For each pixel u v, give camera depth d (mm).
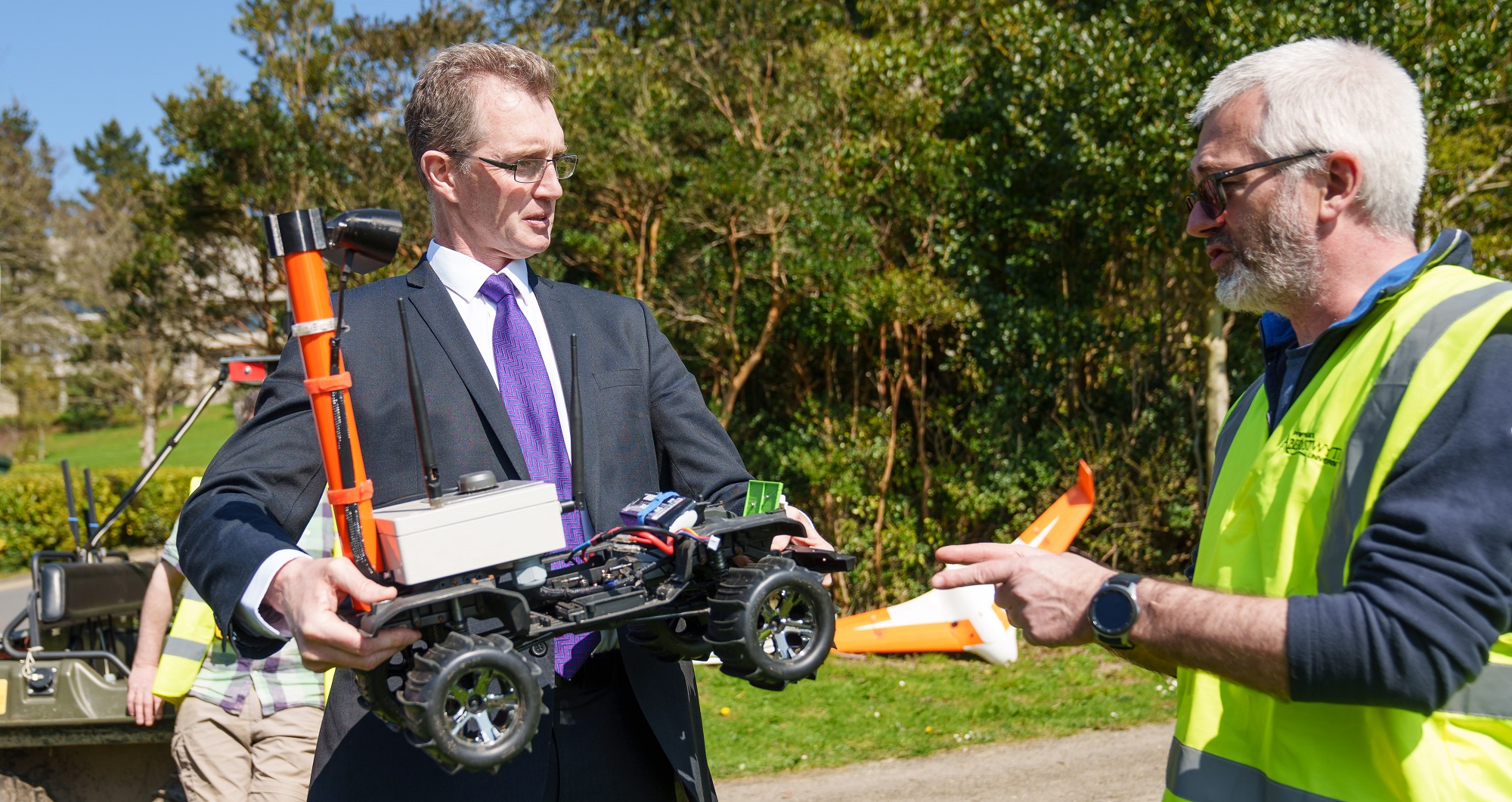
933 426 8766
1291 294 1447
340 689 1703
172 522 16047
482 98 1741
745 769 5168
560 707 1708
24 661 3465
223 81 10461
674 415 1925
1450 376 1209
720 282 8391
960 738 5582
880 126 8406
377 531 1322
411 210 9727
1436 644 1127
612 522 1772
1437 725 1249
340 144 10305
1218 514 1555
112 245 30516
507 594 1274
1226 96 1477
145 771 3570
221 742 3057
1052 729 5730
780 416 9297
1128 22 7539
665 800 1808
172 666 3061
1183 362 9141
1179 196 7164
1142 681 6645
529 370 1788
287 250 1322
